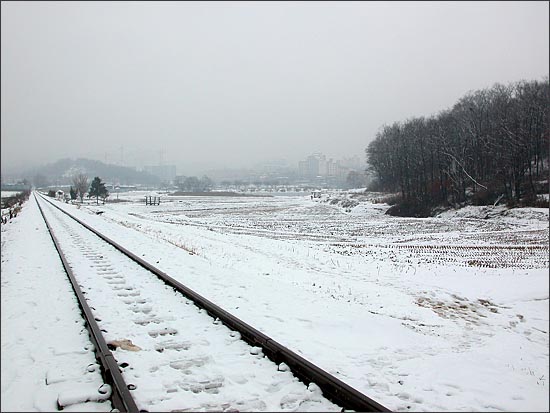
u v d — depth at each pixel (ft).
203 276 40.93
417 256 65.31
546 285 43.91
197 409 15.85
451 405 17.81
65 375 18.35
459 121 219.20
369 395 18.15
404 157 227.81
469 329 31.14
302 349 23.12
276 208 242.17
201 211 215.51
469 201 179.11
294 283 42.50
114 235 81.20
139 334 23.48
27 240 71.41
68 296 31.96
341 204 254.88
